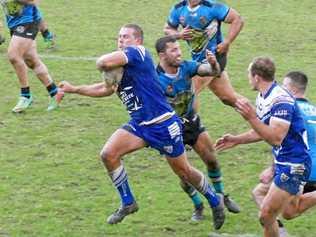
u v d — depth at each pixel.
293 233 25.89
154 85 24.41
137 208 25.03
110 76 24.05
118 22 54.50
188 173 25.11
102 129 35.16
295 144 22.77
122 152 24.53
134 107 24.44
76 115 36.78
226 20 31.30
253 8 59.53
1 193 28.30
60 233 25.28
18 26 36.19
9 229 25.52
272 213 23.02
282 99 22.61
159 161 31.83
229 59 46.38
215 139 34.19
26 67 37.09
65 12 57.03
